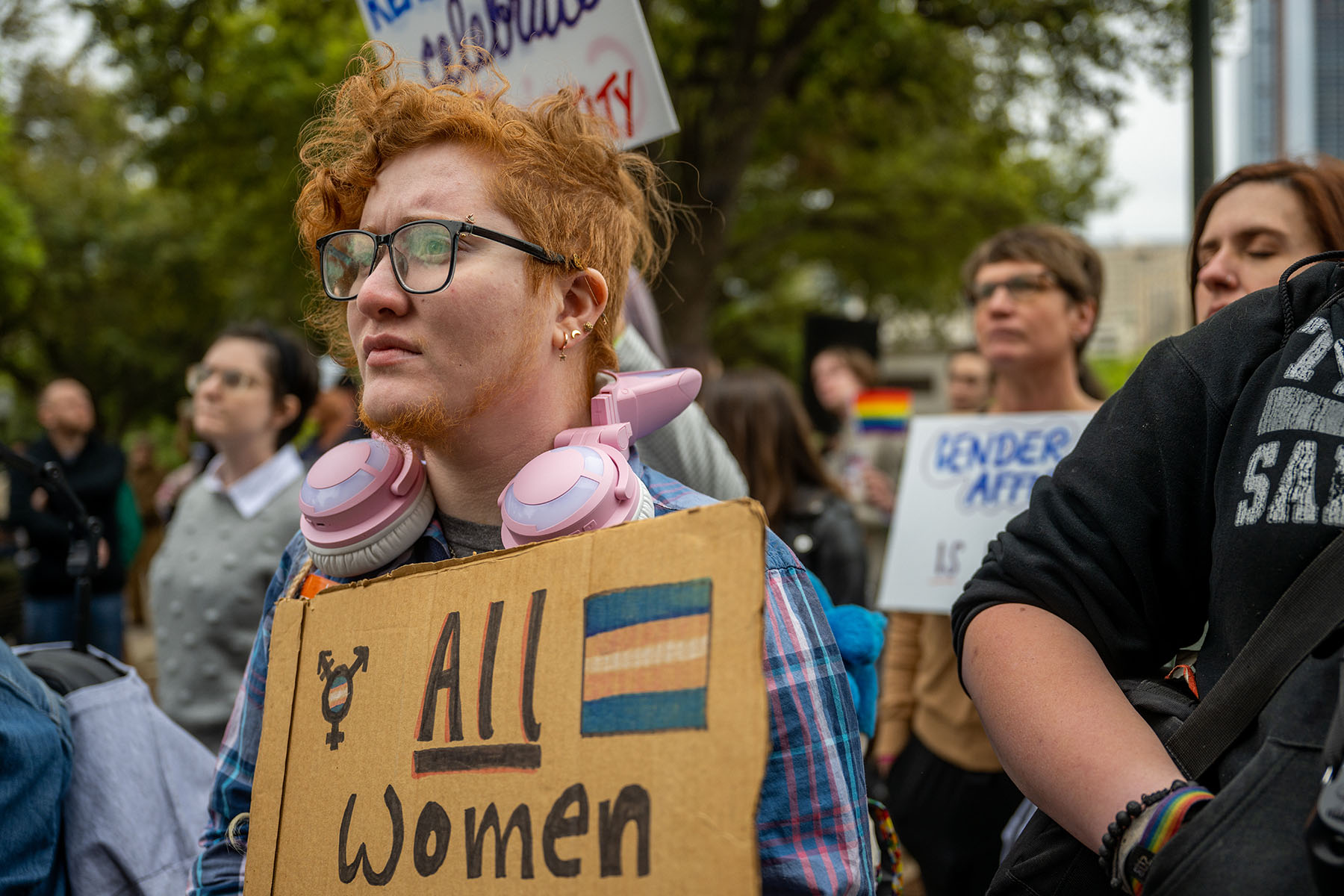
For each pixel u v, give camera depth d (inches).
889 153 625.9
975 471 107.3
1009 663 39.9
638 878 33.4
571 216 45.2
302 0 468.1
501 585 39.3
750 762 31.9
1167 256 779.4
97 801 61.7
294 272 596.7
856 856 40.1
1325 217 61.8
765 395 118.3
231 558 105.9
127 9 434.9
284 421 114.5
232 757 50.2
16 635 265.0
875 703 58.1
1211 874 32.5
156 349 920.3
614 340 49.6
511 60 86.0
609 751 34.9
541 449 46.5
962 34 511.2
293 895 42.3
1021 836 42.9
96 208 821.9
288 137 484.4
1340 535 35.1
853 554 114.6
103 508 203.9
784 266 738.2
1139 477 41.5
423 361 43.0
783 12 471.2
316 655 44.6
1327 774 30.6
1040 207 657.6
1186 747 36.7
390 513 47.1
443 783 38.9
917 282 698.8
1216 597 38.5
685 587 34.5
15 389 1001.5
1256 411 38.8
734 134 435.8
